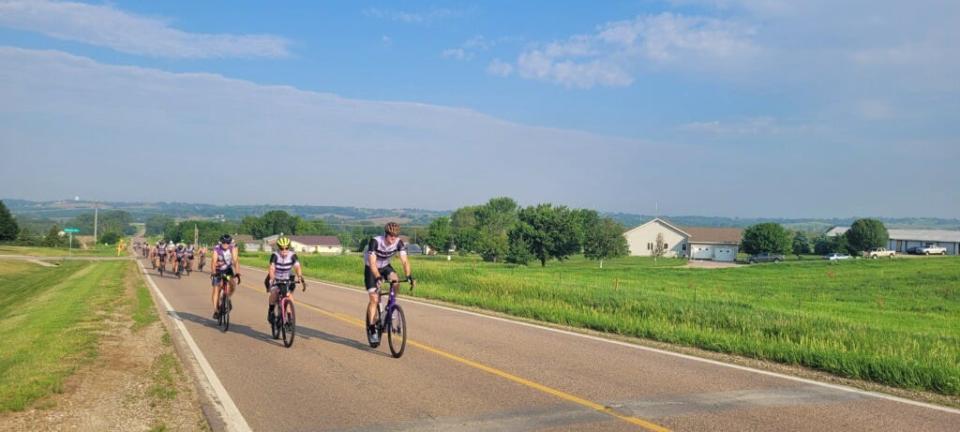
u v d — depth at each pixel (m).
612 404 6.96
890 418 6.47
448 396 7.30
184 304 17.80
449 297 19.06
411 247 151.88
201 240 153.88
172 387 7.64
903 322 18.11
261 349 10.35
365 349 10.41
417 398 7.21
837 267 52.97
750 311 14.03
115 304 17.36
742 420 6.36
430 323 13.77
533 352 10.18
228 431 5.96
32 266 60.94
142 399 7.09
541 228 75.12
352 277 31.19
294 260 11.09
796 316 13.23
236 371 8.62
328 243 155.38
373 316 10.20
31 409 6.53
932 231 106.56
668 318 13.60
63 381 7.69
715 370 8.85
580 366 9.05
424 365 9.07
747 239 91.81
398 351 9.59
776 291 32.19
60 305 17.22
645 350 10.47
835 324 12.16
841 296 29.56
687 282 38.50
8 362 8.79
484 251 90.25
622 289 21.78
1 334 12.99
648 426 6.15
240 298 20.11
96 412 6.52
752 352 10.00
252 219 177.88
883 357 8.86
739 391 7.59
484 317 14.97
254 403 6.97
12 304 26.77
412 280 9.99
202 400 7.05
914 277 40.47
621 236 86.12
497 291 20.06
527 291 18.88
